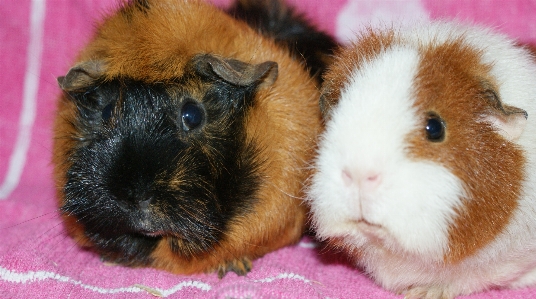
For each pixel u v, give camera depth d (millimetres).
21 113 588
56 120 464
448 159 371
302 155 438
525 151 390
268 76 430
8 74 587
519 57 414
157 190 400
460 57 391
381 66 389
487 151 377
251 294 408
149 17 437
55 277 430
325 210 385
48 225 495
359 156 369
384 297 429
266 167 429
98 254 467
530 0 551
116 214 410
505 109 381
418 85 378
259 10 521
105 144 411
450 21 443
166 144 407
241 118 424
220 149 417
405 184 365
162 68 416
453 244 378
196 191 407
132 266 458
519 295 430
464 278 413
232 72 413
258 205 431
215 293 411
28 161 579
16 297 415
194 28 435
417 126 371
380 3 571
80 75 427
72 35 588
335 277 452
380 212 368
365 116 375
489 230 381
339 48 458
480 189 375
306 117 444
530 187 388
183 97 417
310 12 575
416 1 566
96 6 580
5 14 584
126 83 417
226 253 439
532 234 398
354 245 408
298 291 413
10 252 445
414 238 372
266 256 470
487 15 558
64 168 443
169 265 451
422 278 417
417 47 397
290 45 492
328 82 412
